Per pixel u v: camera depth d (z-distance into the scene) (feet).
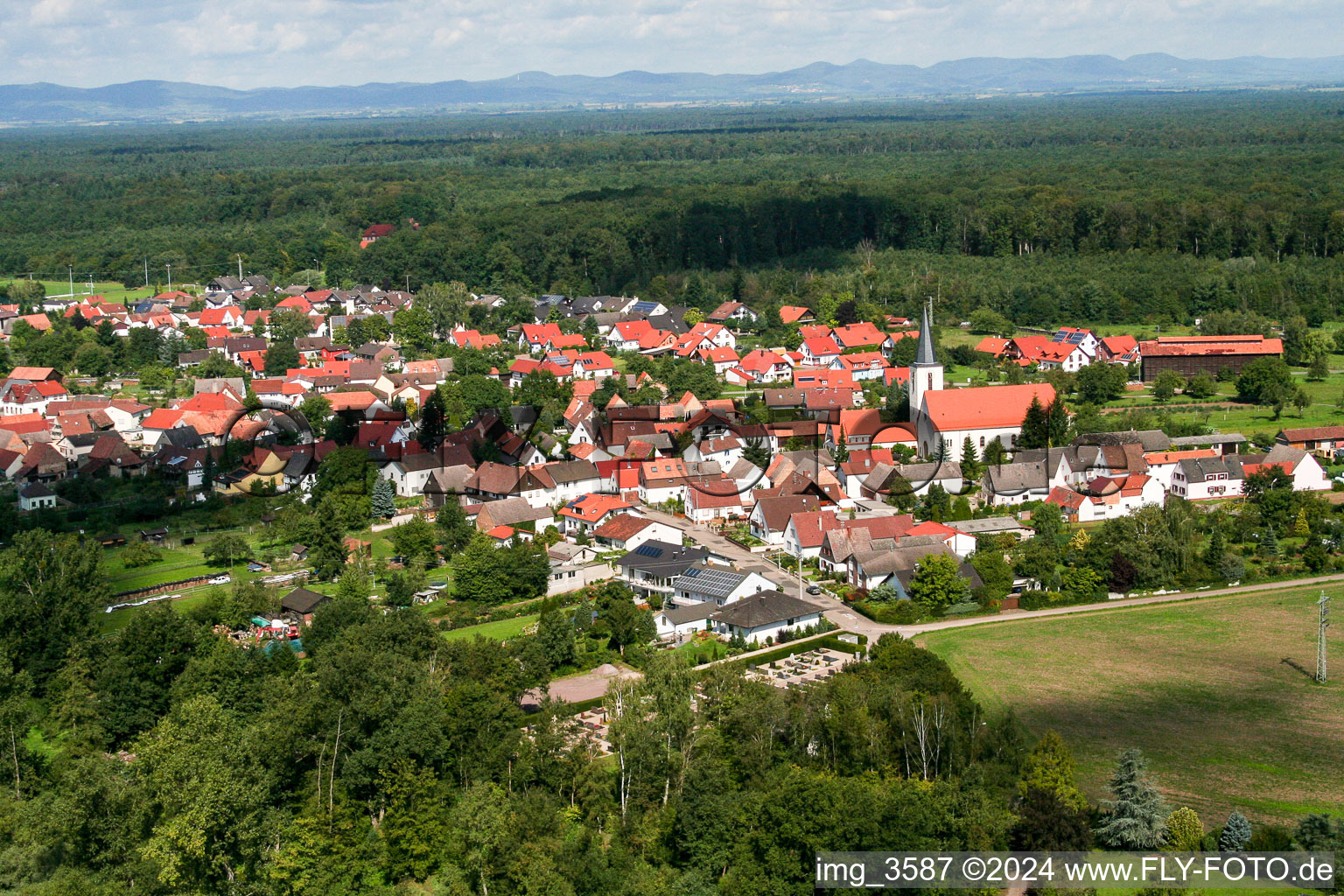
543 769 371.56
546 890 326.65
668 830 349.00
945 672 424.46
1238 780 378.94
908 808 333.42
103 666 443.32
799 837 328.29
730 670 407.85
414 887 345.72
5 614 469.98
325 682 382.22
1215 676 460.55
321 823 347.77
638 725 368.27
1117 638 501.97
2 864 332.80
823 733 376.68
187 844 326.85
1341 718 422.82
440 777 374.84
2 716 409.08
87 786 351.67
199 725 365.40
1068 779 351.87
